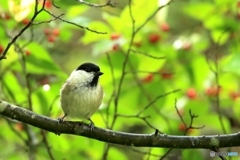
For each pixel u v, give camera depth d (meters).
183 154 10.06
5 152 11.89
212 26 11.66
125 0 12.77
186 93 11.34
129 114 10.72
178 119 10.88
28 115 7.48
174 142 7.29
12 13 9.25
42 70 10.34
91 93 8.80
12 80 10.73
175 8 14.08
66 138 11.18
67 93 8.80
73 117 9.07
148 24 11.12
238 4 11.41
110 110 10.48
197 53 11.66
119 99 11.07
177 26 14.16
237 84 12.26
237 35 11.94
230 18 11.63
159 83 11.27
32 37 9.69
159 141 7.32
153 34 11.26
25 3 9.07
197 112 11.05
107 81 10.97
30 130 10.70
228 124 11.25
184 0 12.05
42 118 7.54
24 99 10.75
